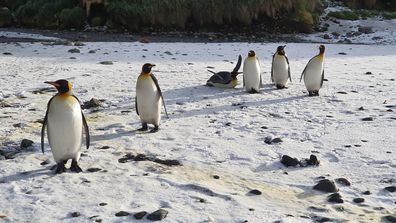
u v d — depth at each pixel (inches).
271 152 328.5
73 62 698.2
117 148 335.6
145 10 1273.4
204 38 1222.3
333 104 472.1
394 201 256.1
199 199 253.1
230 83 542.3
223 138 360.2
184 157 317.4
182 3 1296.8
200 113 436.1
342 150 333.1
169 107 456.8
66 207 241.0
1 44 886.4
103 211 237.0
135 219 229.3
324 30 1364.4
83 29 1273.4
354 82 587.8
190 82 574.2
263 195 262.1
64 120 275.1
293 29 1341.0
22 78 574.2
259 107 459.8
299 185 275.9
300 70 684.1
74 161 292.4
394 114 429.1
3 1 1409.9
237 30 1326.3
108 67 657.6
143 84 362.0
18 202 245.8
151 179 278.7
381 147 338.0
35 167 296.4
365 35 1298.0
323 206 248.7
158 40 1121.4
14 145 338.6
